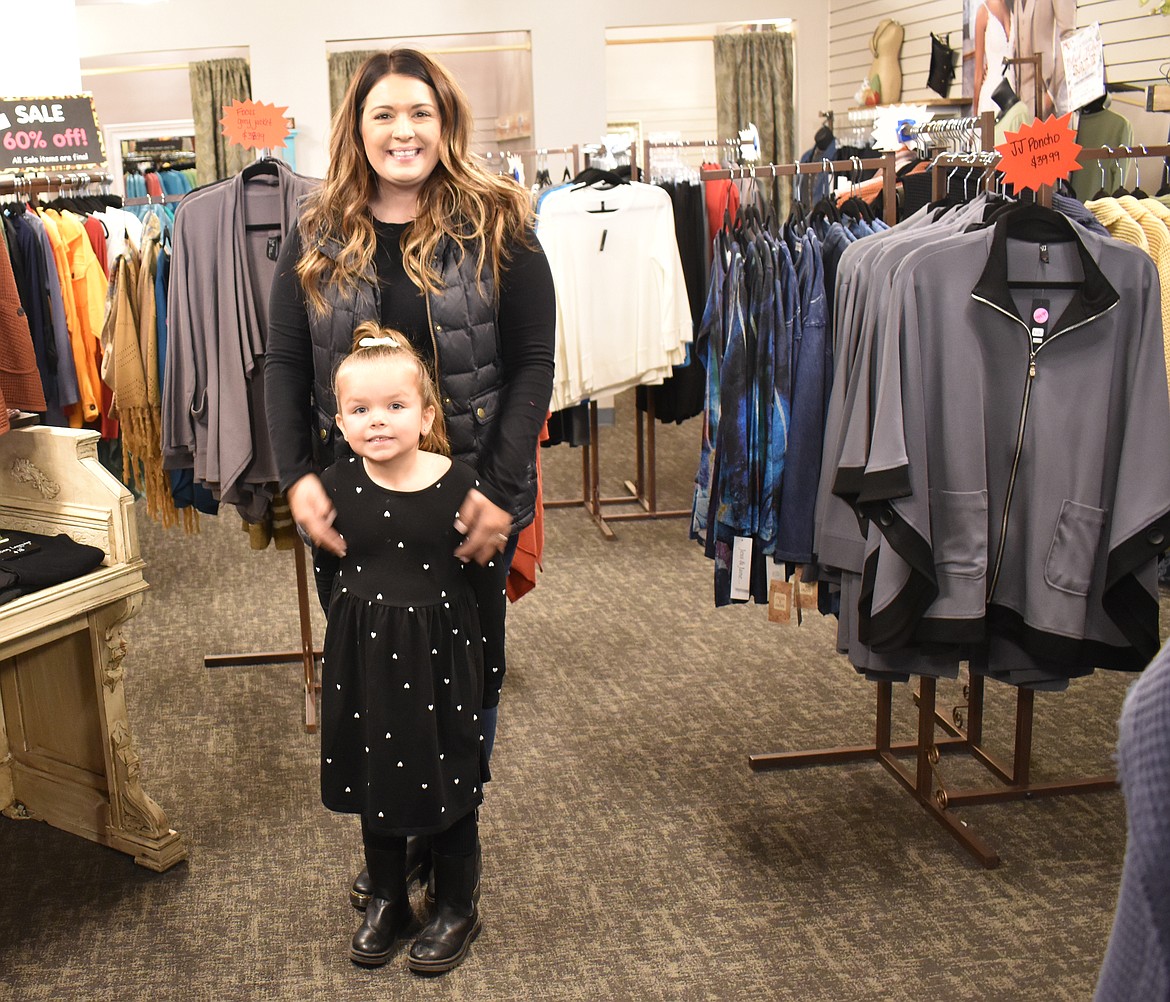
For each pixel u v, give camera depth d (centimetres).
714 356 300
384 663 200
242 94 728
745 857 256
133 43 699
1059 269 224
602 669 367
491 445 208
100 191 454
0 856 265
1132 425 219
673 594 439
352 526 202
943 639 231
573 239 461
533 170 730
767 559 290
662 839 265
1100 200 296
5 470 252
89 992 215
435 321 203
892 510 227
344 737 209
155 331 337
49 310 382
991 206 243
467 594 209
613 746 312
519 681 359
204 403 303
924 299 226
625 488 598
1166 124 480
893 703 338
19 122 372
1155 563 223
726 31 779
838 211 329
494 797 286
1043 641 229
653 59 806
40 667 269
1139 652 227
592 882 248
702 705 338
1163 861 69
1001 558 235
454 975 218
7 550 233
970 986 211
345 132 202
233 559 496
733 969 218
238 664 376
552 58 715
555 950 225
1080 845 258
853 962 219
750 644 386
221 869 256
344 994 213
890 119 479
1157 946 69
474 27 707
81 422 404
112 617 247
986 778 291
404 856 225
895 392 224
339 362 206
